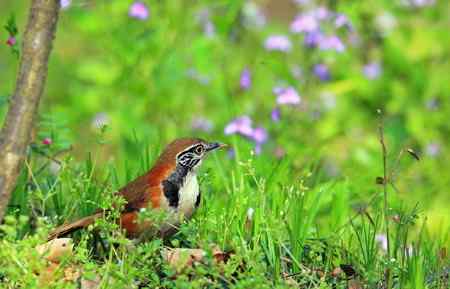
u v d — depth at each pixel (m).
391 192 12.21
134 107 15.23
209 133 15.07
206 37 15.24
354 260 9.41
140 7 15.12
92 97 15.95
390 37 16.48
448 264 9.56
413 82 16.44
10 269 7.90
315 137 15.02
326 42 14.66
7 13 20.00
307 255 9.66
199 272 8.15
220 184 11.40
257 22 16.25
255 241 8.99
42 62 8.62
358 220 11.29
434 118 16.08
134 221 9.35
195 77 15.52
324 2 15.60
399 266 9.09
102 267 8.41
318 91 15.35
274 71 13.97
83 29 15.62
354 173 13.38
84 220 9.35
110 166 11.26
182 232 8.93
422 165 14.27
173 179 9.52
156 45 15.43
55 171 11.77
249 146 12.26
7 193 8.62
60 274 8.48
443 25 16.78
